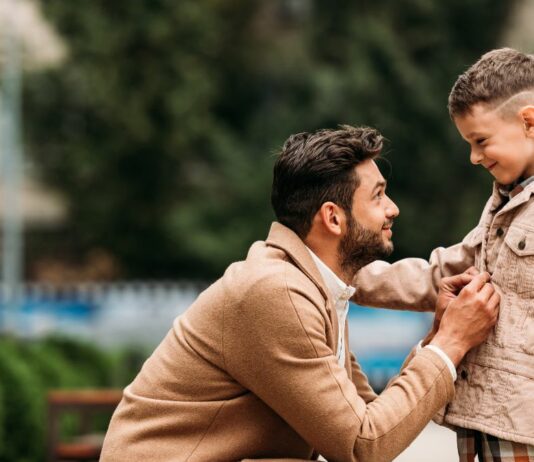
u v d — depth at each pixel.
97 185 33.53
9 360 9.42
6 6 29.70
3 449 9.12
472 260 3.86
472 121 3.56
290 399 3.55
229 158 32.94
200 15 33.62
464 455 3.63
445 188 31.78
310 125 32.03
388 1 33.09
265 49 36.66
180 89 33.12
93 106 32.75
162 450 3.64
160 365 3.73
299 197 3.77
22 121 33.47
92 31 32.84
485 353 3.57
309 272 3.70
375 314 16.52
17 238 28.06
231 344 3.60
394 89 31.33
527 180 3.57
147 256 33.88
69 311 19.44
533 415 3.41
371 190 3.77
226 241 32.03
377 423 3.52
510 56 3.58
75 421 11.05
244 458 3.64
